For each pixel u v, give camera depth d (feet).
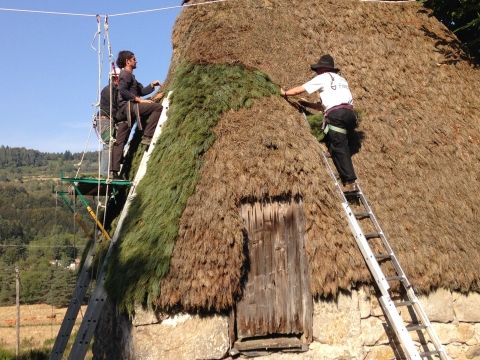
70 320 27.32
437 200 28.73
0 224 143.74
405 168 29.14
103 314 30.19
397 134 30.66
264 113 25.98
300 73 31.17
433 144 31.30
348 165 26.27
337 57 33.35
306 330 24.34
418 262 25.90
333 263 23.84
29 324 100.01
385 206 27.12
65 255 121.19
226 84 26.76
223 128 25.23
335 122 26.35
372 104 31.58
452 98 35.06
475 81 37.37
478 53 40.50
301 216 24.81
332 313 24.53
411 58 35.88
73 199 27.71
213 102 26.03
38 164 303.27
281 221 24.73
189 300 22.39
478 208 29.63
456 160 31.27
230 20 31.99
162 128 27.09
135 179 26.58
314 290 23.75
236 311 23.94
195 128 25.26
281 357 24.18
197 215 23.16
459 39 42.45
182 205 23.49
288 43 32.55
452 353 26.99
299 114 27.40
